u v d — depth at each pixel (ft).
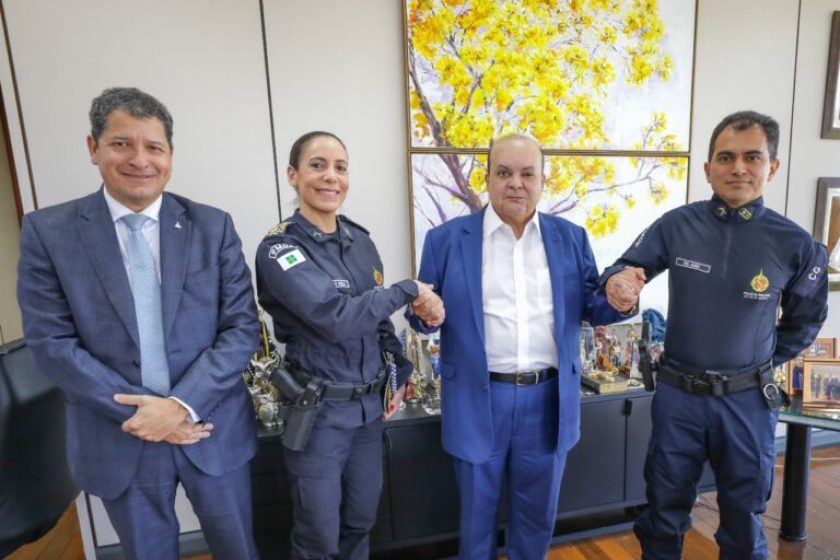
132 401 3.31
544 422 4.55
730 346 4.62
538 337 4.46
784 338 5.10
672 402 4.90
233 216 6.20
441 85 6.42
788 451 6.19
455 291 4.42
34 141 5.54
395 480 5.67
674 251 4.93
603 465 6.27
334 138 4.26
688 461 4.91
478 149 6.66
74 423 3.55
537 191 4.19
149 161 3.40
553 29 6.71
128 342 3.45
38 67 5.44
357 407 4.26
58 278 3.39
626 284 4.15
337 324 3.73
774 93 7.90
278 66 6.06
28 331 3.32
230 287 3.86
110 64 5.61
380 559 6.14
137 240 3.57
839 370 5.90
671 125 7.38
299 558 4.32
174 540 3.79
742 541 4.86
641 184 7.41
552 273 4.42
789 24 7.79
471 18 6.39
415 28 6.24
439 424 5.73
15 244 7.92
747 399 4.64
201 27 5.80
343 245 4.38
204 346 3.69
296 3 6.01
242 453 3.90
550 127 6.89
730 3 7.50
